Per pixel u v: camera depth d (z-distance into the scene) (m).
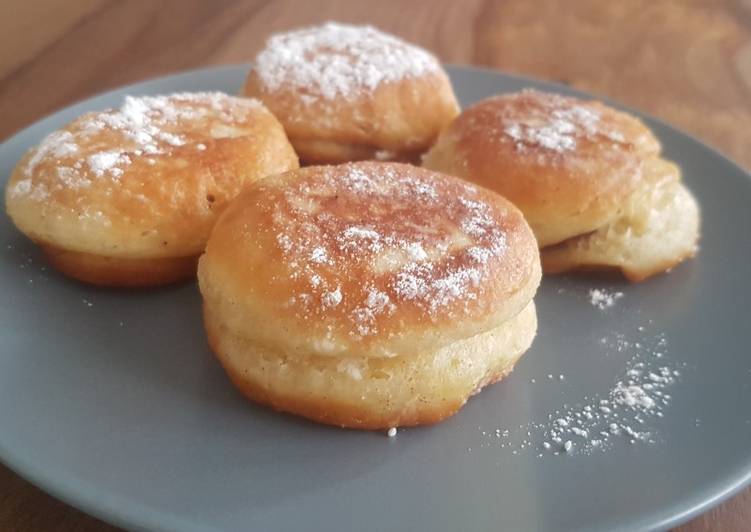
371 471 0.11
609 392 0.13
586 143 0.16
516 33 0.28
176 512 0.10
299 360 0.12
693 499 0.11
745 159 0.21
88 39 0.25
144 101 0.16
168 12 0.27
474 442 0.12
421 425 0.12
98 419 0.12
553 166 0.16
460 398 0.12
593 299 0.15
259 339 0.12
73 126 0.16
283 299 0.12
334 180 0.14
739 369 0.14
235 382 0.12
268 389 0.12
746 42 0.28
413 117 0.19
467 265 0.12
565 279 0.16
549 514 0.11
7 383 0.12
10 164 0.17
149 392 0.12
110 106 0.19
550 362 0.14
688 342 0.14
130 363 0.13
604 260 0.16
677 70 0.26
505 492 0.11
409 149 0.19
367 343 0.11
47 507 0.11
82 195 0.14
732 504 0.12
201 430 0.12
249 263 0.12
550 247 0.16
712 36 0.28
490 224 0.13
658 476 0.11
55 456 0.11
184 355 0.13
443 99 0.19
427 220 0.13
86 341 0.13
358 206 0.13
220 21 0.27
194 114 0.16
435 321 0.12
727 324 0.15
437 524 0.11
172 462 0.11
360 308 0.12
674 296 0.16
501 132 0.16
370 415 0.12
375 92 0.18
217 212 0.15
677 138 0.19
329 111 0.18
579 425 0.13
